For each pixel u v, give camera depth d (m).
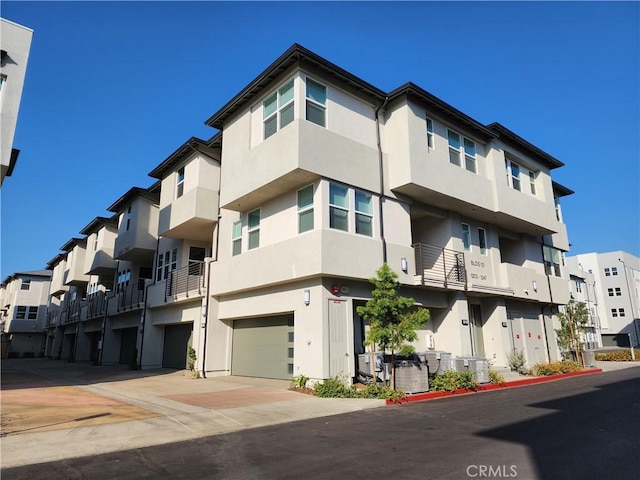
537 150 21.33
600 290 61.81
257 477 5.18
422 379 11.99
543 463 5.47
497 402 10.72
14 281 49.00
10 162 13.05
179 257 20.41
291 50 13.26
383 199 14.99
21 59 12.63
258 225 15.80
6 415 8.71
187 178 19.20
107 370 21.11
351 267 13.16
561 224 25.48
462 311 16.70
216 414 9.12
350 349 12.99
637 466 5.32
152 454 6.27
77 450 6.37
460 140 17.73
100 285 31.02
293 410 9.59
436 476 5.04
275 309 14.39
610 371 20.98
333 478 5.09
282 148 13.44
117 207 25.80
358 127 15.06
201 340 16.77
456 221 17.84
